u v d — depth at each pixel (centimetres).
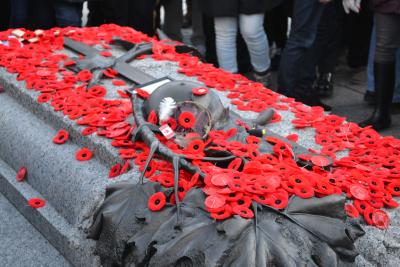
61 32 416
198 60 390
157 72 354
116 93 316
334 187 207
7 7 554
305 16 436
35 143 288
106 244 204
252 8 460
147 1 560
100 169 255
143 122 249
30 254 262
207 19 560
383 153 251
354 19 578
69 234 246
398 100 495
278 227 185
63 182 260
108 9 564
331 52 518
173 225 190
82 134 270
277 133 276
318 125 282
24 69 340
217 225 184
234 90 327
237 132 256
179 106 252
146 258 188
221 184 197
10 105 328
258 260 175
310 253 183
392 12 404
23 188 288
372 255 199
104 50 390
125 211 204
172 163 215
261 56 492
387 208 213
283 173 214
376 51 432
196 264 177
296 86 466
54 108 292
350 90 555
